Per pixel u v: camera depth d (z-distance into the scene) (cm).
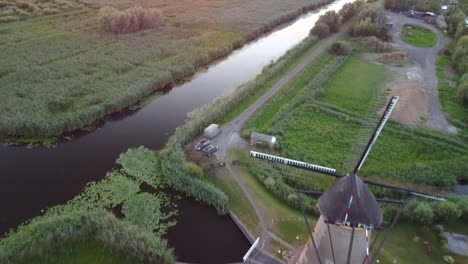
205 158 4300
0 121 4556
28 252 2922
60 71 5938
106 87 5631
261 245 3275
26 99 5088
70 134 4750
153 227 3475
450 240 3466
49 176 4009
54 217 3256
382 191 3938
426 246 3350
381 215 1838
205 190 3756
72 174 4069
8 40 6838
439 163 4469
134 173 4138
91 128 4912
